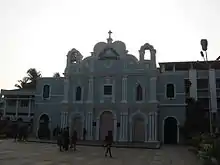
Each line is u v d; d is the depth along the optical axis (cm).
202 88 4959
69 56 4003
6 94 5031
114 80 3738
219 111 4809
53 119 4038
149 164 1644
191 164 1647
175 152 2438
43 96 4153
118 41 3869
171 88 3688
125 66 3725
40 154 2028
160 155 2172
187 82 4569
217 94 4897
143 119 3578
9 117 4912
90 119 3691
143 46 3719
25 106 4962
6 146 2652
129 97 3644
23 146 2698
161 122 3628
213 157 1462
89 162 1673
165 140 3562
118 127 3594
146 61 3662
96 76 3806
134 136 3566
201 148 1936
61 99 4072
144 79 3638
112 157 1978
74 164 1566
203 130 3447
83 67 3922
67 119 3819
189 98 3991
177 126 3562
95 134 3659
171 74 3716
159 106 3656
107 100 3712
